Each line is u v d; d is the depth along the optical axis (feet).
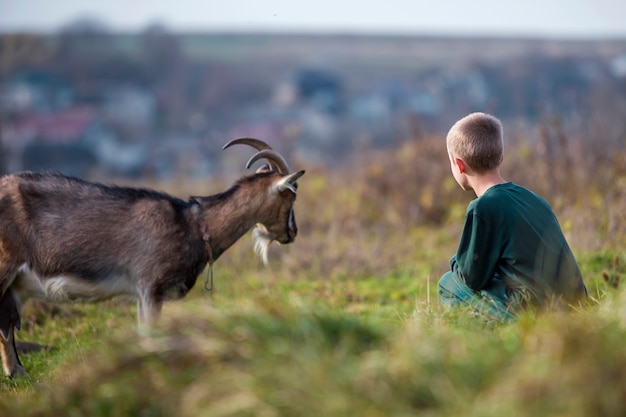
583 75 571.28
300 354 49.37
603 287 85.20
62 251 75.41
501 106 532.32
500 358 48.85
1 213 74.02
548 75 580.71
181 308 55.88
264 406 46.98
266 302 55.42
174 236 77.56
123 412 51.29
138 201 77.66
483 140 72.28
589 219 112.37
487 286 71.36
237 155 365.81
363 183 159.22
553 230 69.67
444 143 161.07
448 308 68.08
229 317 53.11
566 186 134.00
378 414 45.37
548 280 68.33
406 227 142.92
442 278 75.15
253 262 119.55
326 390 46.80
